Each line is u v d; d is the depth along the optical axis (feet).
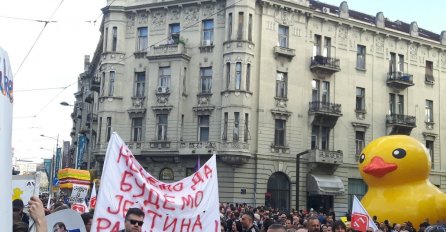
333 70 129.49
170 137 119.85
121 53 129.80
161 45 123.65
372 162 67.82
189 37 124.67
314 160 122.01
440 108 151.74
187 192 22.25
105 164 20.48
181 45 121.39
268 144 118.73
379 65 140.67
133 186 20.66
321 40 131.03
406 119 140.15
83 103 200.13
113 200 20.17
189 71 123.75
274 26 123.13
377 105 138.82
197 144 116.06
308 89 127.34
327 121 128.36
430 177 146.00
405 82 140.56
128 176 20.66
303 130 125.08
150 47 125.70
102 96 128.98
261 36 120.78
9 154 8.74
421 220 64.03
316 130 127.95
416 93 146.72
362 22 137.39
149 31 128.47
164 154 119.03
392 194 66.64
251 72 117.50
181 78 121.29
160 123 122.52
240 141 113.60
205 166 23.24
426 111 149.07
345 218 65.67
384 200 66.59
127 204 20.36
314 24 130.31
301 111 125.39
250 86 117.08
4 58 8.93
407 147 66.95
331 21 132.57
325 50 131.95
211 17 122.72
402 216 64.44
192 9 124.98
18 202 27.78
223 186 114.01
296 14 126.82
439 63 153.48
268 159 118.01
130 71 129.08
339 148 130.21
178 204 21.48
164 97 121.80
